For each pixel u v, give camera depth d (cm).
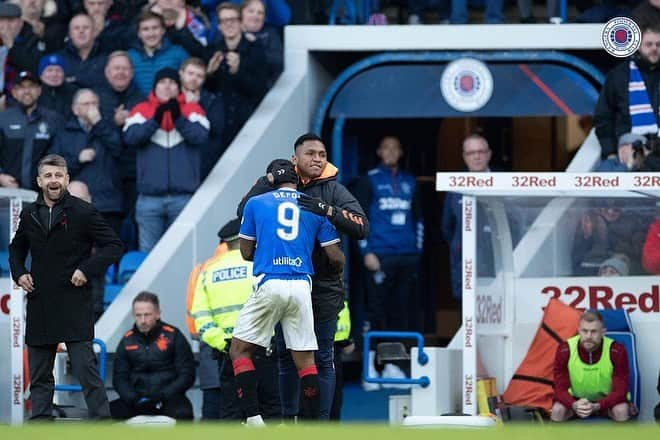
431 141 6444
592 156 5425
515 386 4422
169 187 5409
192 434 2456
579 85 5794
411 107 5875
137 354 4672
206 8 6116
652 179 4181
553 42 5809
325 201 3738
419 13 6175
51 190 3953
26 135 5528
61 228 3950
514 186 4222
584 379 4284
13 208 4538
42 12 5972
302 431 2488
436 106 5869
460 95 5853
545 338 4425
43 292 3947
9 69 5881
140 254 5450
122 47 5838
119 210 5566
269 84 5881
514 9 6425
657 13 5469
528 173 4222
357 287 6056
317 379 3581
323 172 3759
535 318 4516
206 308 4209
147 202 5438
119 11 5991
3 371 4525
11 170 5538
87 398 3966
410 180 5866
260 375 4125
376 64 5909
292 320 3588
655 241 4453
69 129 5538
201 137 5372
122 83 5616
